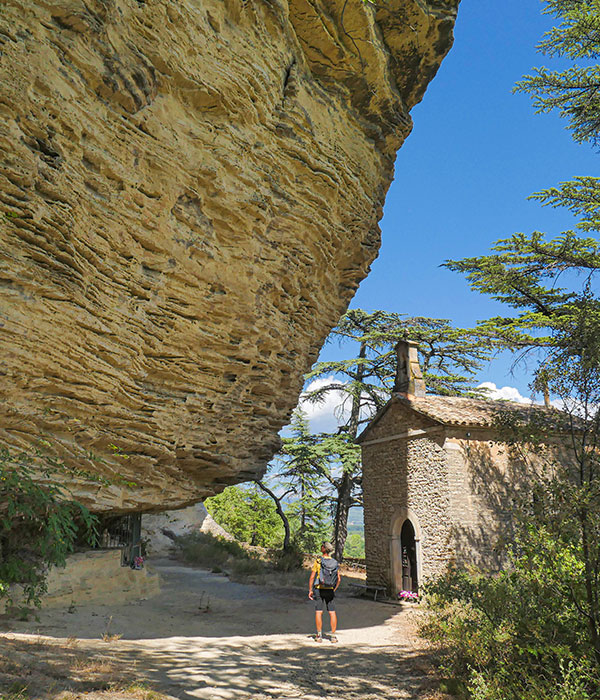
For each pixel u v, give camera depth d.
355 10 9.47
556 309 18.72
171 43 7.10
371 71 10.40
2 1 5.22
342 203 10.77
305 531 33.31
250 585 14.80
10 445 5.82
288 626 9.77
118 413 7.24
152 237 7.32
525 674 4.78
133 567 10.77
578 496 4.84
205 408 9.06
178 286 7.96
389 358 25.77
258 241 9.05
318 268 10.89
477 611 6.66
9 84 5.19
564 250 17.28
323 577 8.91
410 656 7.66
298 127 9.30
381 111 11.29
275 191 9.18
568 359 5.61
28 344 5.66
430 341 24.42
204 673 5.62
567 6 14.21
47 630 6.41
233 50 8.02
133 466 7.94
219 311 8.63
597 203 17.03
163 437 8.20
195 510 25.66
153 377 8.02
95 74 6.15
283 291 10.06
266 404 10.77
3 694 3.59
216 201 8.14
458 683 5.83
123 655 5.82
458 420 14.93
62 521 5.44
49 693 3.90
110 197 6.65
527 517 5.35
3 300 5.40
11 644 5.16
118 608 8.80
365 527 18.00
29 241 5.61
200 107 7.79
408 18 10.42
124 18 6.49
